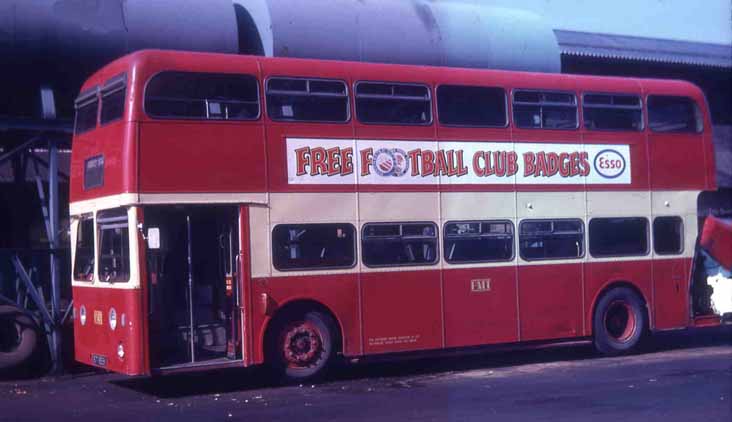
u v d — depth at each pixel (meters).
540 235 14.64
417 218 13.63
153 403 11.75
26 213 16.92
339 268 13.10
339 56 17.08
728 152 25.02
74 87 15.73
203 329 12.57
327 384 13.03
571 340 15.18
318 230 12.97
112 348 12.28
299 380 13.02
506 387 12.25
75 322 13.59
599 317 15.20
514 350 16.77
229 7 16.56
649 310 15.59
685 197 16.00
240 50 17.53
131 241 11.75
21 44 14.91
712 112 26.53
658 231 15.74
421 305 13.66
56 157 14.80
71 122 14.65
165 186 11.89
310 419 10.20
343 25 17.19
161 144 11.91
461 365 14.87
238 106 12.52
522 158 14.52
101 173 12.56
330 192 13.02
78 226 13.55
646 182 15.63
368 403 11.22
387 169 13.46
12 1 14.93
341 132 13.16
